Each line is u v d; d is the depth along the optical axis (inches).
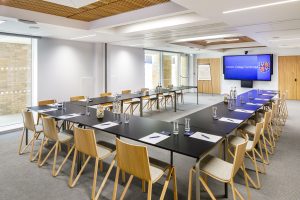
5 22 178.1
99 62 321.4
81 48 300.4
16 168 136.0
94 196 102.7
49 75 264.4
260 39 288.7
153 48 403.9
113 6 167.2
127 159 86.1
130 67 373.4
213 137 101.3
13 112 254.5
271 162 144.3
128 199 102.8
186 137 101.5
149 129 115.2
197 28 207.2
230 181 83.9
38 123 182.4
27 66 255.8
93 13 185.2
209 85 540.4
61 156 154.0
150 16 168.7
